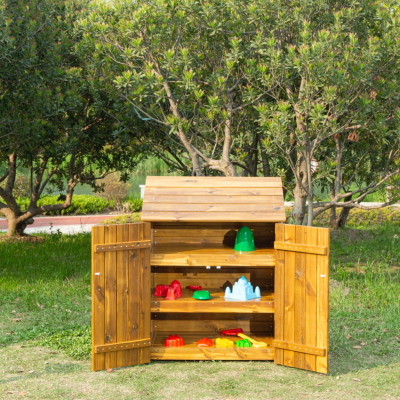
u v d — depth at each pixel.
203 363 4.93
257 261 4.97
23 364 4.83
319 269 4.64
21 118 9.97
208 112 8.32
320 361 4.65
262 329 5.85
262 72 7.84
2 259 9.94
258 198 5.16
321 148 10.18
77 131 11.26
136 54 8.25
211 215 4.96
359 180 12.16
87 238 12.94
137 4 8.35
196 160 8.78
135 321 4.88
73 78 10.80
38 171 12.05
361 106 7.75
